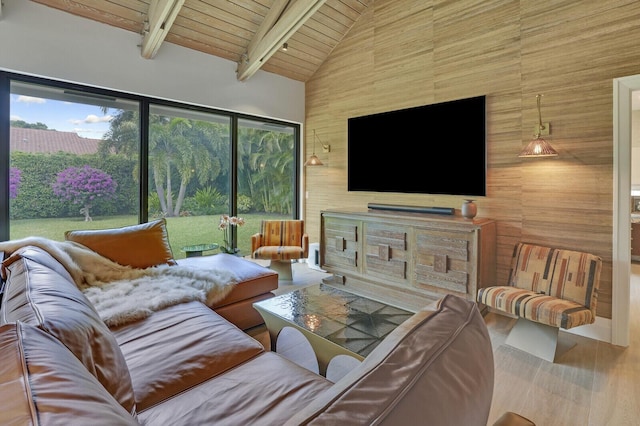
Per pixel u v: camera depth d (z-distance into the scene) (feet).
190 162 13.64
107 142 11.58
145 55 11.60
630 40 7.97
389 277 11.12
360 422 1.44
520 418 2.66
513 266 9.19
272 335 6.82
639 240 16.44
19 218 10.09
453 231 9.62
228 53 13.64
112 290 7.02
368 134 13.73
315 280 13.52
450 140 11.23
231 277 8.30
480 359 2.23
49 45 9.87
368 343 5.41
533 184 9.59
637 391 6.31
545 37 9.23
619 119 8.14
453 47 11.15
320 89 16.02
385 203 13.38
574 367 7.16
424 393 1.71
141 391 3.94
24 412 1.41
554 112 9.15
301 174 17.06
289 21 11.16
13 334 2.19
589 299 7.56
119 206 11.89
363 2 13.50
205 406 3.72
